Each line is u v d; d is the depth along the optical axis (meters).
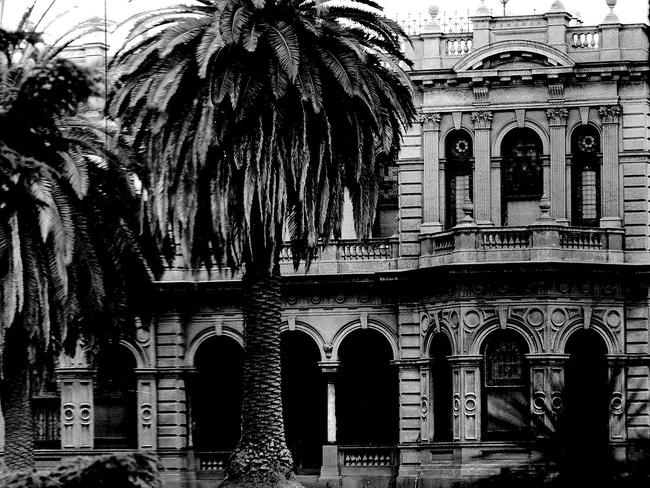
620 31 57.56
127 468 22.89
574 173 57.94
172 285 59.75
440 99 58.72
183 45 42.84
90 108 42.72
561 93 57.78
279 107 42.75
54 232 39.06
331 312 59.66
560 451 16.30
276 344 45.12
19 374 41.59
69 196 40.88
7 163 34.81
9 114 37.59
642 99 57.28
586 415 16.47
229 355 61.03
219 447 60.69
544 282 55.97
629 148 57.38
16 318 40.38
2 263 38.91
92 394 60.16
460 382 55.97
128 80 43.06
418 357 58.38
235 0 42.50
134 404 60.53
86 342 43.62
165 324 60.28
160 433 60.06
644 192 57.19
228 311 60.25
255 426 44.94
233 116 42.66
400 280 58.47
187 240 43.22
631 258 57.00
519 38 57.97
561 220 57.47
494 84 58.16
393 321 59.16
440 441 57.69
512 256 56.03
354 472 58.50
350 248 59.53
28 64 38.53
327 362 59.44
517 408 16.80
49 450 60.12
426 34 58.94
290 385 60.75
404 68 58.97
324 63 43.00
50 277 40.16
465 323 56.06
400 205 59.06
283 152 43.03
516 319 55.94
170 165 43.09
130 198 43.00
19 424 41.81
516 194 58.19
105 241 42.53
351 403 60.00
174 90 42.03
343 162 44.25
